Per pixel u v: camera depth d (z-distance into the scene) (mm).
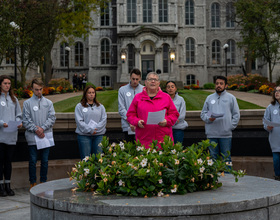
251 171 8578
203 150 4918
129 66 44969
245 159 8609
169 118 5164
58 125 8508
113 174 4168
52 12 30141
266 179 4996
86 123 7371
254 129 8641
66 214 3645
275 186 4410
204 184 4230
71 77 47781
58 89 26594
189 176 4105
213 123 7316
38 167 8477
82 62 48000
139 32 44281
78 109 7398
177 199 3686
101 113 7508
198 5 47125
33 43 28891
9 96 7430
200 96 17812
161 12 45406
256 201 3619
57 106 14188
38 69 47125
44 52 30031
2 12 21203
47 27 30656
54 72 47625
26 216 5504
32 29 28641
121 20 44906
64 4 32188
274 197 3779
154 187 3902
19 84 27484
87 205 3516
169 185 4102
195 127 8672
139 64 44531
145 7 45250
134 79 7418
